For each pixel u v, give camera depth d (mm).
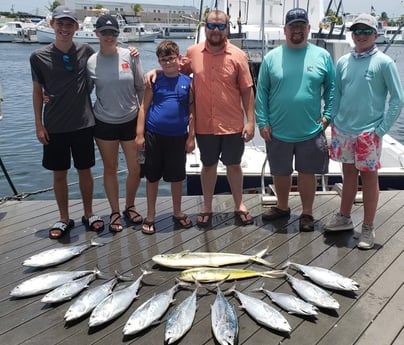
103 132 3908
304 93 3744
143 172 4039
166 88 3828
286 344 2604
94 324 2744
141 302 3041
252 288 3186
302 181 4027
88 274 3375
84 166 4012
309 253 3668
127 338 2674
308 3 6953
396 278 3266
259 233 4059
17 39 58062
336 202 4762
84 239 4020
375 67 3348
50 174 8961
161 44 3736
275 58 3801
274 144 4004
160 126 3846
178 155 3998
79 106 3811
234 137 3988
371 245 3705
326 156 3967
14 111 15180
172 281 3314
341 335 2664
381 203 4648
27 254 3766
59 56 3678
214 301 2988
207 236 4023
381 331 2691
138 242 3936
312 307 2846
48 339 2684
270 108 3943
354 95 3469
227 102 3844
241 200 4320
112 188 4145
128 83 3844
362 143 3473
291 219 4352
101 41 3707
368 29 3324
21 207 4859
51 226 4320
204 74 3801
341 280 3137
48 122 3793
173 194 4211
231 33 6809
